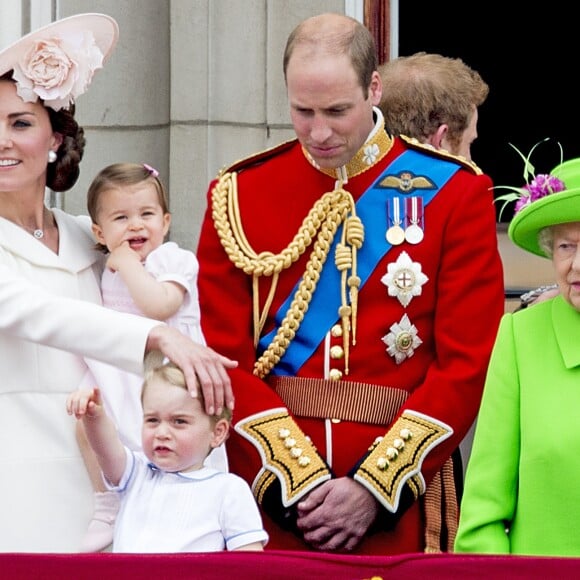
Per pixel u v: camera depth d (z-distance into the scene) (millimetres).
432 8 37812
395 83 19891
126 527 16438
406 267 17953
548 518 15047
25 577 14461
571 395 15211
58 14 23438
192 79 23984
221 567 14469
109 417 17406
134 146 23984
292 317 18109
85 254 18328
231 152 24000
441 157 18438
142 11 23859
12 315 17047
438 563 14430
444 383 17641
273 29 23969
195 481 16516
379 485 17422
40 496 17281
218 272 18406
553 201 14969
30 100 17562
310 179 18391
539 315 15773
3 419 17312
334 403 17922
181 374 16453
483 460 15516
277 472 17641
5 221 17812
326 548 17484
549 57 39344
